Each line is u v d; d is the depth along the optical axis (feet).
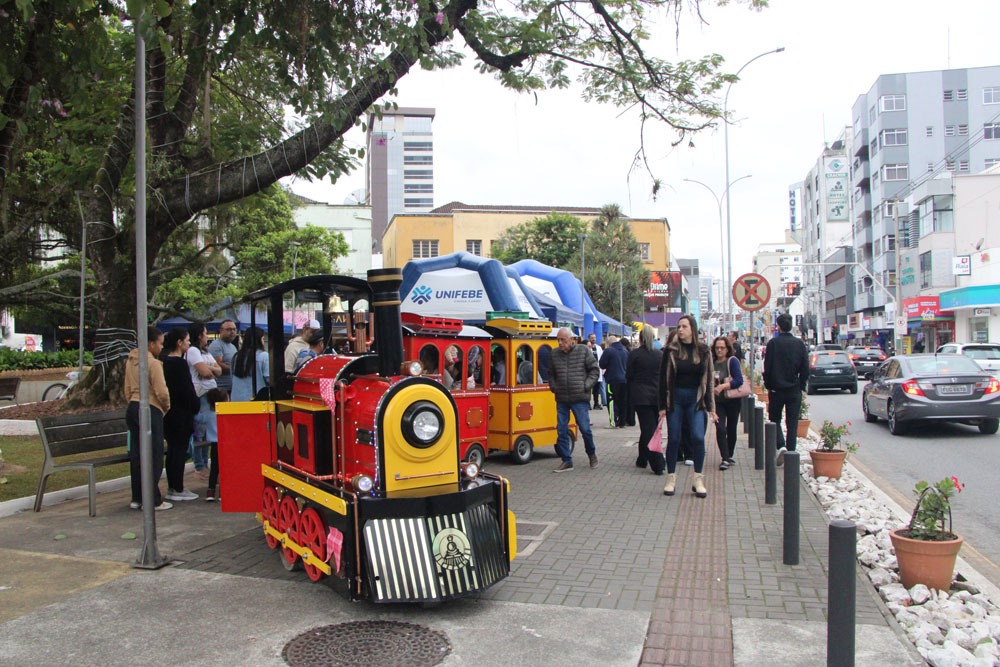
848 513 23.27
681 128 39.68
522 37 34.94
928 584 16.05
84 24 25.53
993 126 179.52
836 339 230.68
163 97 33.35
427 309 45.88
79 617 14.71
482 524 15.81
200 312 71.36
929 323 142.10
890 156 183.01
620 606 15.30
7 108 25.07
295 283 18.89
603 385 61.05
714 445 40.86
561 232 155.53
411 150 415.85
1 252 46.16
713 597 15.85
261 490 20.02
